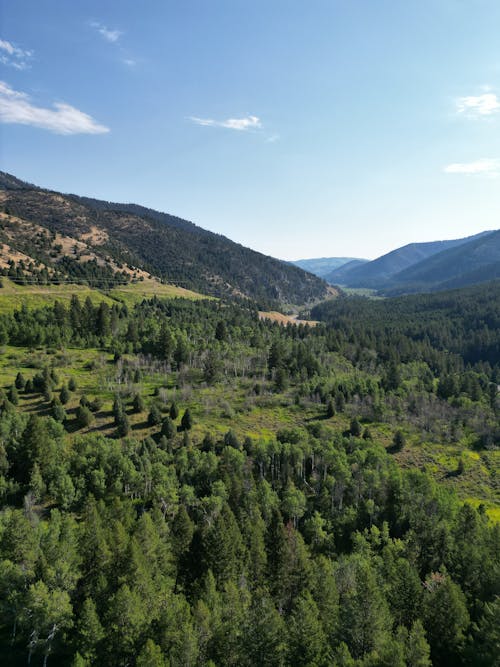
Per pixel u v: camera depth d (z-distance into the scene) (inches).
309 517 3553.2
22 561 2086.6
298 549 2426.2
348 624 1787.6
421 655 1603.1
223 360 6855.3
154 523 2783.0
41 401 4869.6
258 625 1704.0
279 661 1659.7
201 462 3750.0
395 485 3631.9
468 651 1790.1
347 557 2770.7
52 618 1786.4
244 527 2906.0
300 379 6820.9
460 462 4832.7
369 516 3491.6
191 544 2456.9
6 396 4650.6
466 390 7160.4
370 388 6540.4
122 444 3998.5
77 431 4443.9
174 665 1568.7
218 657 1724.9
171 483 3410.4
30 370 5738.2
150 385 5846.5
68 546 2160.4
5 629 2023.9
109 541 2207.2
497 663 1647.4
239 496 3376.0
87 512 2647.6
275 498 3457.2
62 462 3435.0
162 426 4517.7
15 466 3388.3
